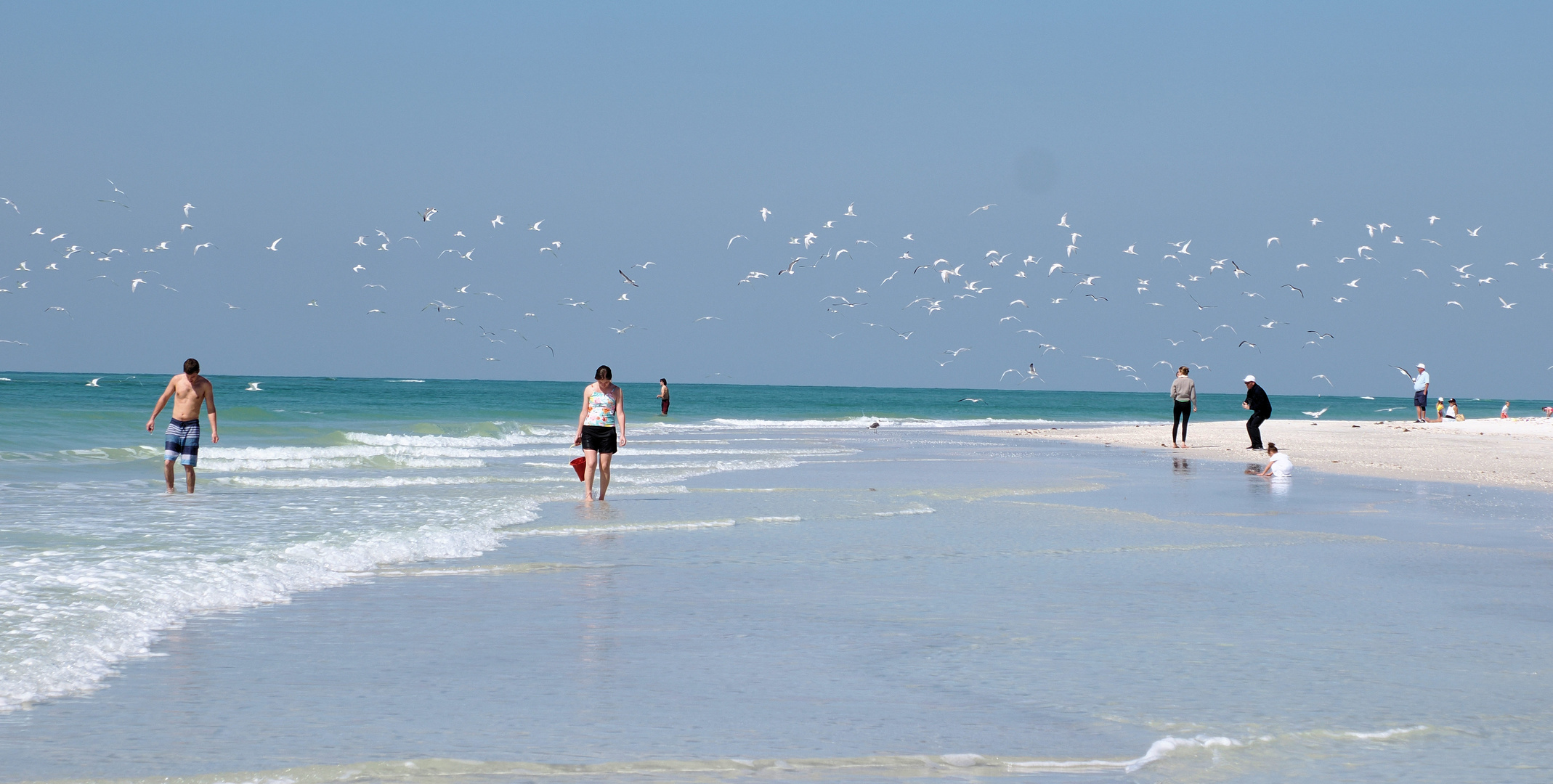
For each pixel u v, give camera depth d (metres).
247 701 8.62
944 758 7.39
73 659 9.71
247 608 12.27
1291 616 12.17
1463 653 10.44
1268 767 7.28
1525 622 11.87
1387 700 8.84
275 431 54.44
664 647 10.59
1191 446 52.66
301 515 21.03
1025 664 9.97
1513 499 26.12
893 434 70.31
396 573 14.65
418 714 8.34
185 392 25.47
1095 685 9.27
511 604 12.68
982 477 32.75
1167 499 25.78
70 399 98.25
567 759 7.32
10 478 28.53
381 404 117.81
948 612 12.32
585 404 24.78
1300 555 16.83
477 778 6.96
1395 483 30.80
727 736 7.86
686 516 21.59
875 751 7.56
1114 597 13.27
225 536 17.92
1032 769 7.21
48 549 16.09
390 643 10.66
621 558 16.14
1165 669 9.79
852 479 31.59
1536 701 8.84
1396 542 18.36
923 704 8.70
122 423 53.38
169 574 13.74
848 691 9.05
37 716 8.14
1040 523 20.77
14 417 51.78
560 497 25.73
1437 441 54.44
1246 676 9.59
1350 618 12.02
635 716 8.32
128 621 11.24
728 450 48.34
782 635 11.12
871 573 14.98
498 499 24.77
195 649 10.30
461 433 62.91
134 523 19.50
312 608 12.30
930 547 17.45
